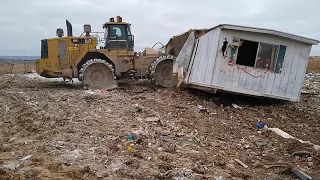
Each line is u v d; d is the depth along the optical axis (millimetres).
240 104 10586
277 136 7055
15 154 5105
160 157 5203
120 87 12461
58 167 4605
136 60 12328
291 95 10609
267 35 9984
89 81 11672
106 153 5266
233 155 5707
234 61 9961
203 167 4910
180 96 10672
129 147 5562
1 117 7441
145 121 7445
